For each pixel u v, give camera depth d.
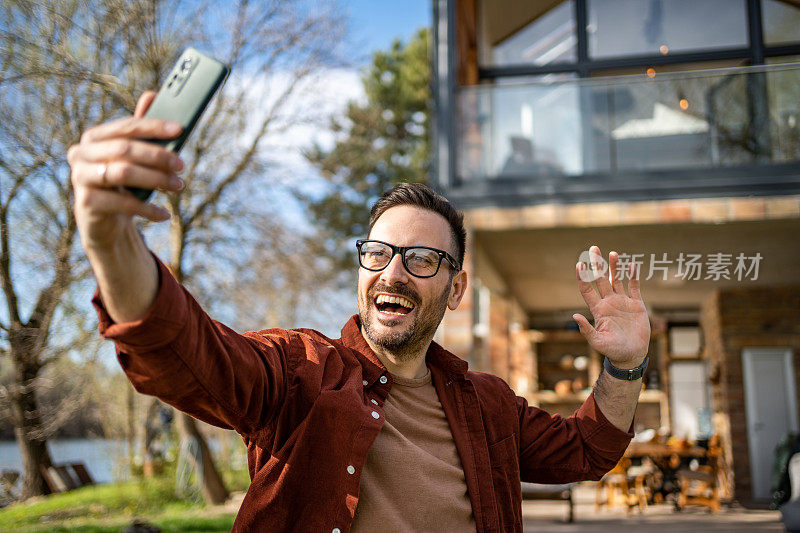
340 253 17.75
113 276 0.89
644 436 10.34
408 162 21.52
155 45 9.30
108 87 8.90
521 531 1.60
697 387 12.96
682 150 7.77
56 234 9.35
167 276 0.98
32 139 8.73
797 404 10.91
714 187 7.58
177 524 7.84
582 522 8.78
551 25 10.00
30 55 8.40
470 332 7.47
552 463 1.70
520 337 13.68
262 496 1.25
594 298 1.65
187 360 1.02
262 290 12.15
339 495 1.25
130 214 0.81
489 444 1.57
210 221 10.91
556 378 13.87
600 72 9.75
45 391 10.52
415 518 1.33
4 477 10.70
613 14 9.87
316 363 1.37
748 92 7.73
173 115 0.86
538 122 8.09
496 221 7.87
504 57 10.02
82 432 12.47
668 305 12.94
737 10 9.59
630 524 8.50
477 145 8.12
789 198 7.42
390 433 1.39
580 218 7.73
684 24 9.68
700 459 10.65
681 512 9.70
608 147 7.90
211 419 1.18
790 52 9.34
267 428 1.28
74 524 8.20
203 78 0.87
